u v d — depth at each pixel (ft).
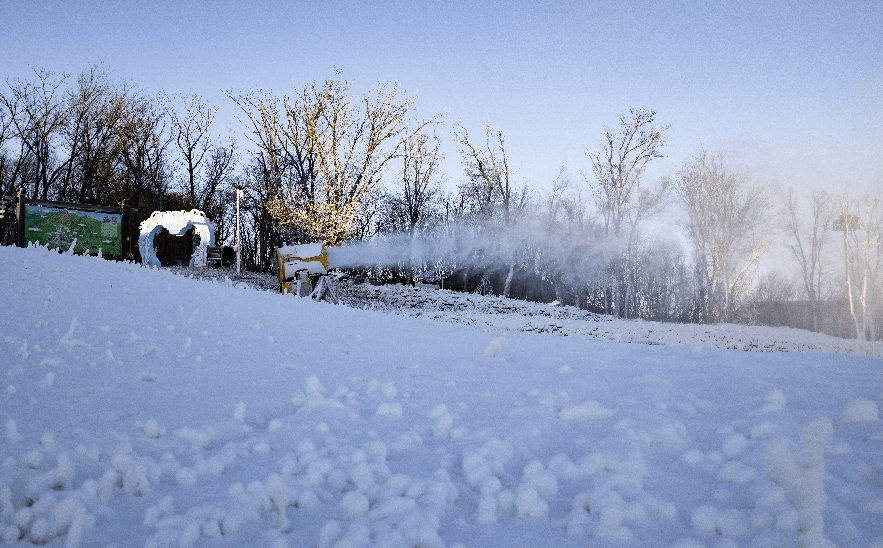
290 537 6.74
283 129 109.70
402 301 87.97
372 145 109.60
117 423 11.14
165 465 8.96
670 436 9.75
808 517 6.01
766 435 9.69
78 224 75.72
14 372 13.88
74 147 129.59
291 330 25.55
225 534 6.79
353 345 24.03
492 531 6.81
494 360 19.53
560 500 7.77
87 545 6.45
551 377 16.28
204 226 90.79
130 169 134.92
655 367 17.47
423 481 8.16
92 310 22.16
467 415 12.30
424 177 132.67
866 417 10.16
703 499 7.53
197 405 12.91
